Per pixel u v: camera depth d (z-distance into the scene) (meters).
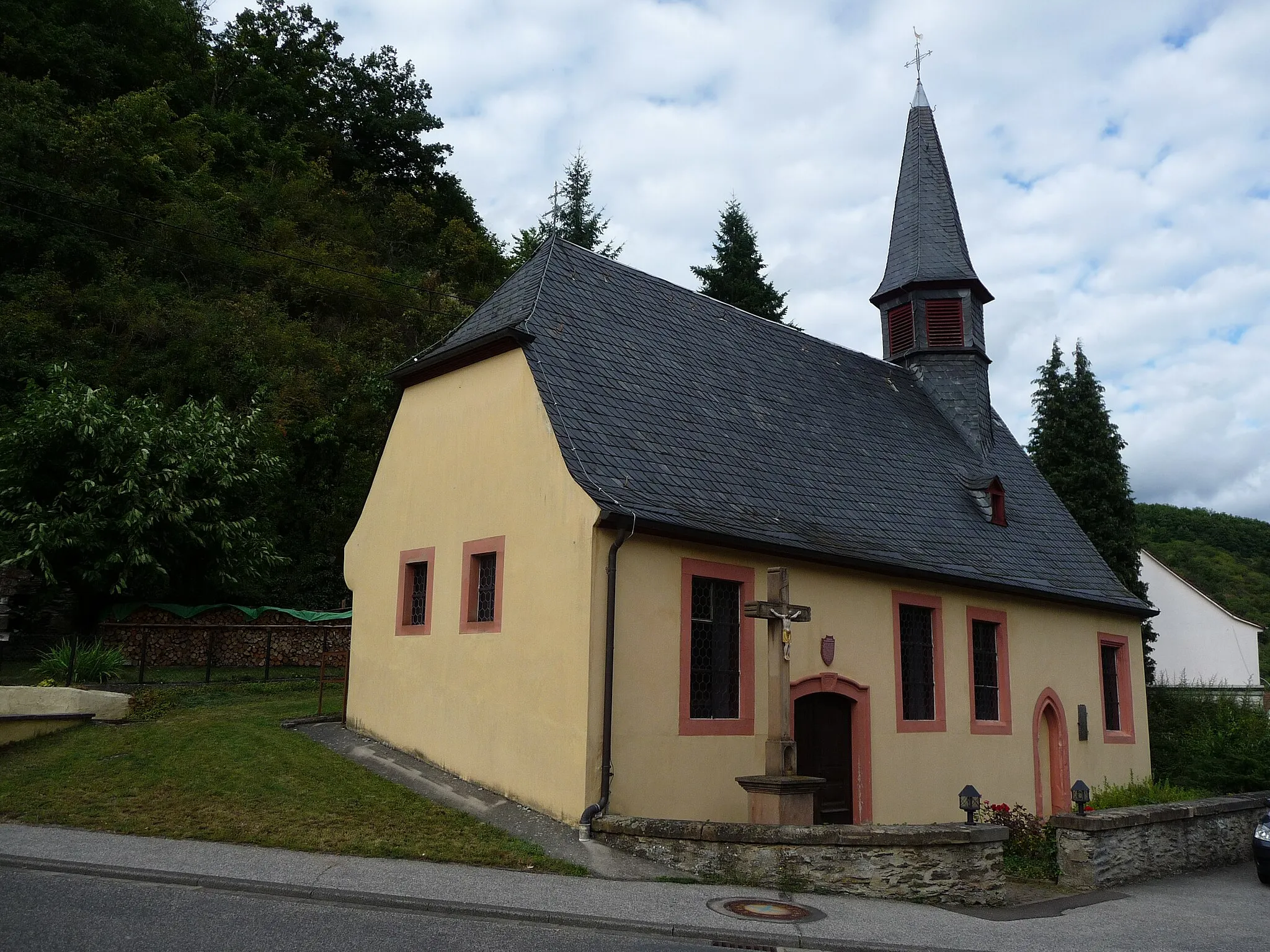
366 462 28.11
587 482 11.45
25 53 38.41
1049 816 16.89
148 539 19.66
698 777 11.84
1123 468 29.06
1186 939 8.66
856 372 19.94
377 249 43.19
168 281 32.34
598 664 10.95
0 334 25.47
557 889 8.57
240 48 52.75
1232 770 18.17
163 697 15.60
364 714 14.58
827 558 13.48
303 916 7.27
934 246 22.12
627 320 15.39
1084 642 18.92
